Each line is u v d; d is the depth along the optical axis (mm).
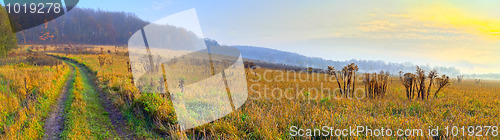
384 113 7672
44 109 7891
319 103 8727
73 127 6211
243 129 5559
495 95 13227
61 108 8391
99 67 21547
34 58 27781
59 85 12773
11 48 31188
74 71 22672
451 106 8734
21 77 11773
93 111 7910
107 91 11000
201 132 5066
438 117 7031
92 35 110875
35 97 8695
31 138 5523
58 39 112000
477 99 10508
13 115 6781
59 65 23562
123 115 7375
